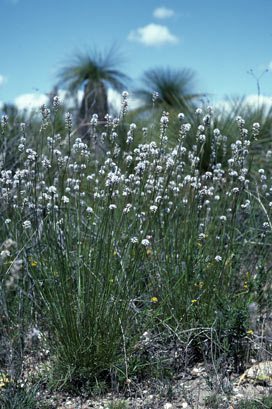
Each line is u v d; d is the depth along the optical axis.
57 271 2.85
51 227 3.02
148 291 3.28
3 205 3.52
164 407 2.49
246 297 3.41
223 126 6.42
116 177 2.76
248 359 2.94
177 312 3.16
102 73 11.94
